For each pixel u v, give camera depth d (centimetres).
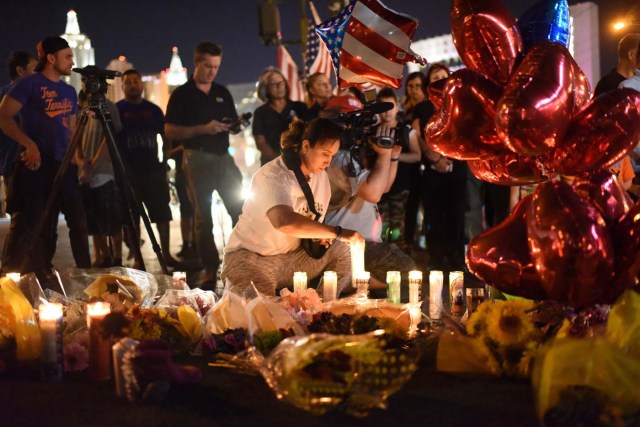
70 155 688
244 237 584
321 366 365
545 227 400
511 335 417
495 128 436
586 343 351
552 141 411
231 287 577
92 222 938
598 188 435
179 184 1027
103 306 442
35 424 365
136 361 391
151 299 554
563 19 462
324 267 607
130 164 933
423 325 491
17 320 452
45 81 741
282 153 564
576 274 394
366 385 356
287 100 921
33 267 693
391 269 663
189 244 1034
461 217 873
